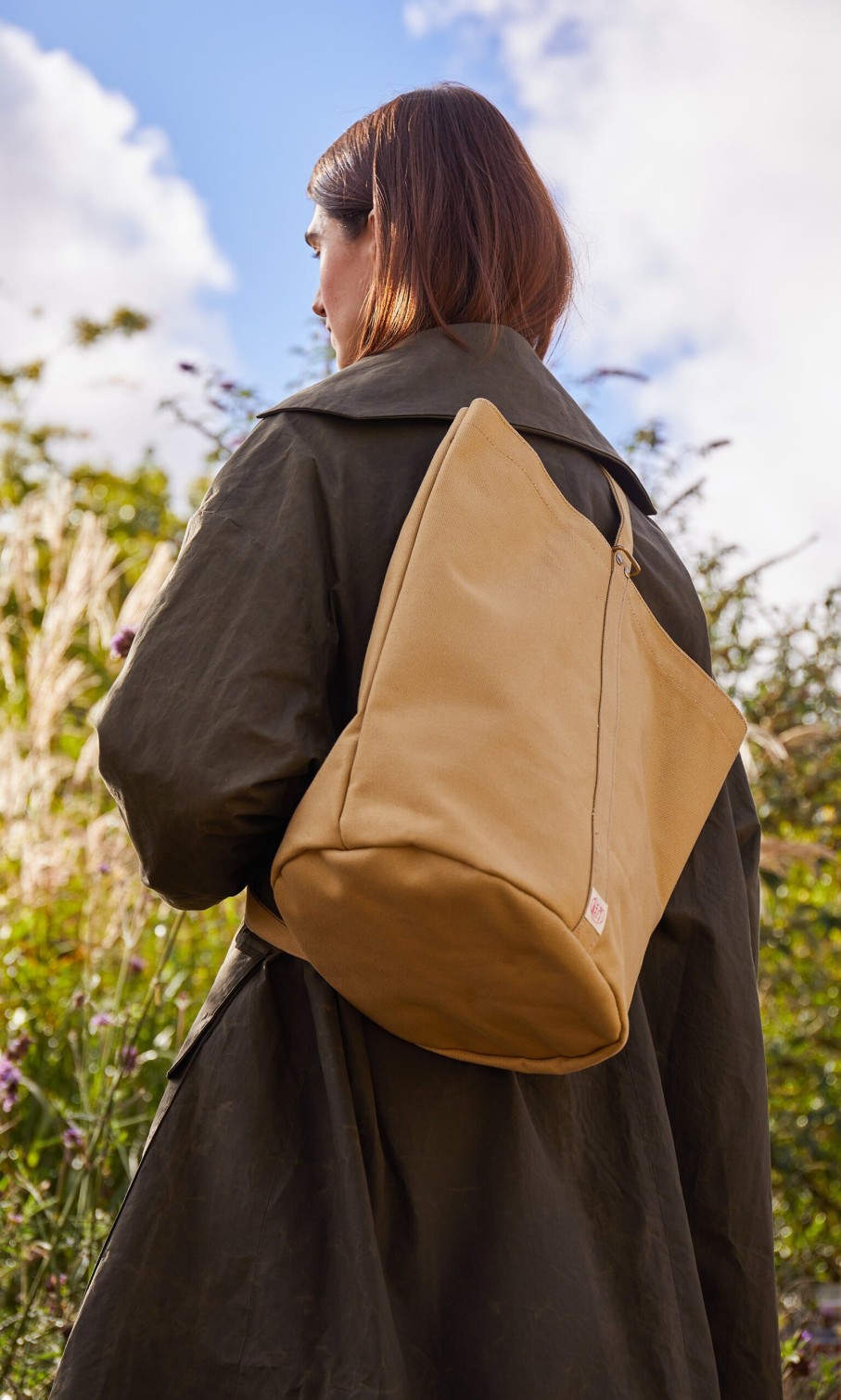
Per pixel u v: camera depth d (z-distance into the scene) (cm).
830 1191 327
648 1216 111
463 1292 100
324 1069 100
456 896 87
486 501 104
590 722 103
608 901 96
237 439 296
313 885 92
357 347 128
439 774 91
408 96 129
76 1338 98
